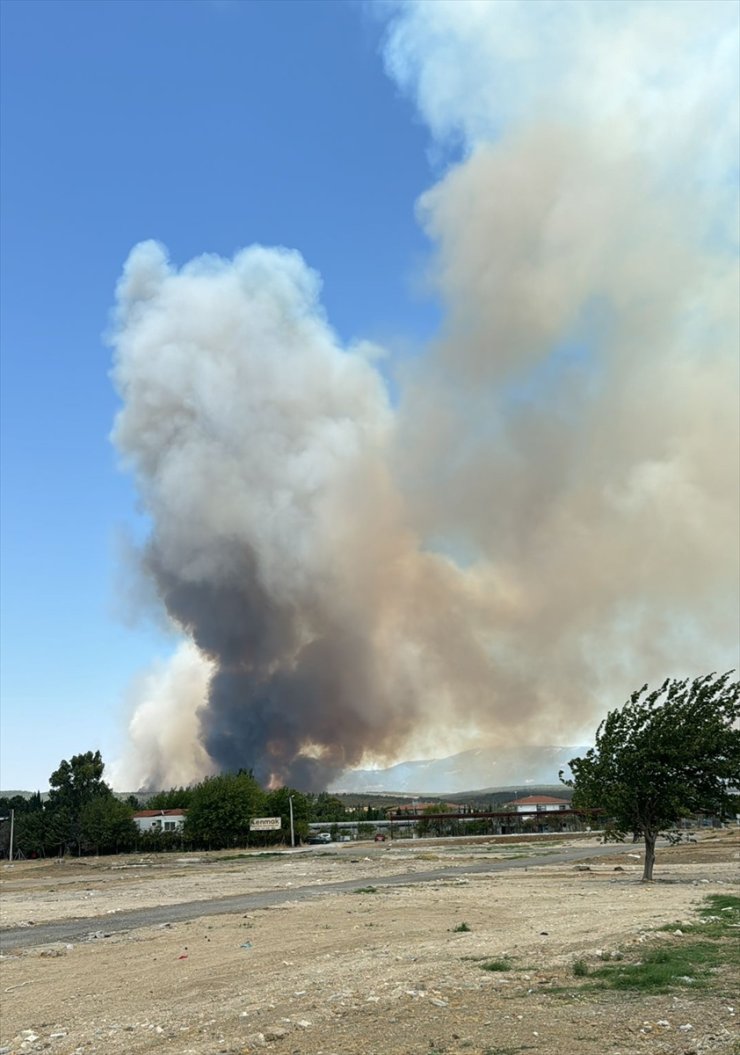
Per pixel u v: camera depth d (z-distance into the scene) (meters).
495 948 21.12
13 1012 17.09
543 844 102.31
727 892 36.34
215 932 29.64
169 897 51.81
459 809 180.62
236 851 126.31
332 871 69.62
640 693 45.91
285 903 41.06
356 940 24.41
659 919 25.70
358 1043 11.67
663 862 63.94
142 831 147.88
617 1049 10.55
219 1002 16.06
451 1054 10.67
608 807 44.44
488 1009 13.55
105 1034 13.95
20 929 38.31
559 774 47.50
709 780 44.12
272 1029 13.03
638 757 44.22
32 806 179.88
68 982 20.81
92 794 156.38
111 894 58.28
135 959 24.11
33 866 116.50
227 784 139.75
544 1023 12.23
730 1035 10.98
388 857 87.00
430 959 19.69
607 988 14.81
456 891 42.44
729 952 18.25
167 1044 12.77
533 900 35.72
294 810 138.88
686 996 13.80
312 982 17.47
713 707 44.50
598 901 34.03
